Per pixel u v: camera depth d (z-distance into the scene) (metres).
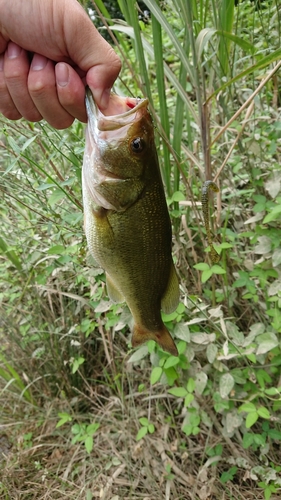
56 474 0.62
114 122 0.29
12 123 0.52
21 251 0.64
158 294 0.36
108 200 0.31
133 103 0.31
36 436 0.70
